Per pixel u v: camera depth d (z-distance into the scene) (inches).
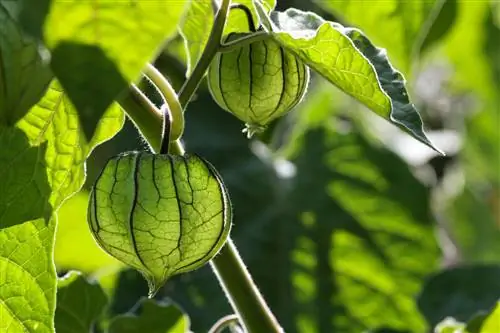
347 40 13.7
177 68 22.3
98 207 13.9
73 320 17.7
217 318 23.2
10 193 13.9
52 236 14.4
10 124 11.5
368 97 14.0
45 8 10.9
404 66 18.4
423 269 25.2
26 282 14.4
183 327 17.7
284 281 24.6
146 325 17.6
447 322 17.5
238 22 15.8
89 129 10.7
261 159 25.4
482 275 20.3
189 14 15.5
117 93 10.8
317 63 14.0
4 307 14.5
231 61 15.4
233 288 15.2
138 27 11.0
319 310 24.7
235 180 25.0
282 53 15.4
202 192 13.9
